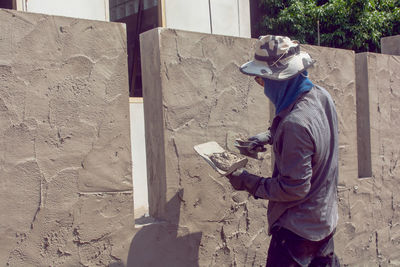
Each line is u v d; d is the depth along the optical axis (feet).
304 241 6.38
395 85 12.22
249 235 8.95
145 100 8.10
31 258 6.42
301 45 9.95
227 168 6.64
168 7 17.66
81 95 6.81
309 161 5.97
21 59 6.25
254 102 9.01
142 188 15.70
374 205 11.57
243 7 20.79
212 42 8.32
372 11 38.78
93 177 6.97
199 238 8.20
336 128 6.69
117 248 7.22
